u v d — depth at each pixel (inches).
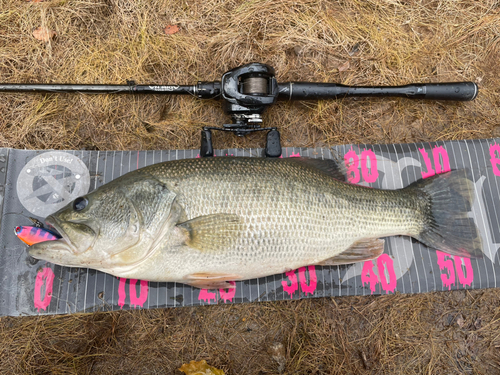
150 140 18.0
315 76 18.8
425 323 17.7
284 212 14.4
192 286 16.6
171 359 16.6
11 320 16.3
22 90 16.6
